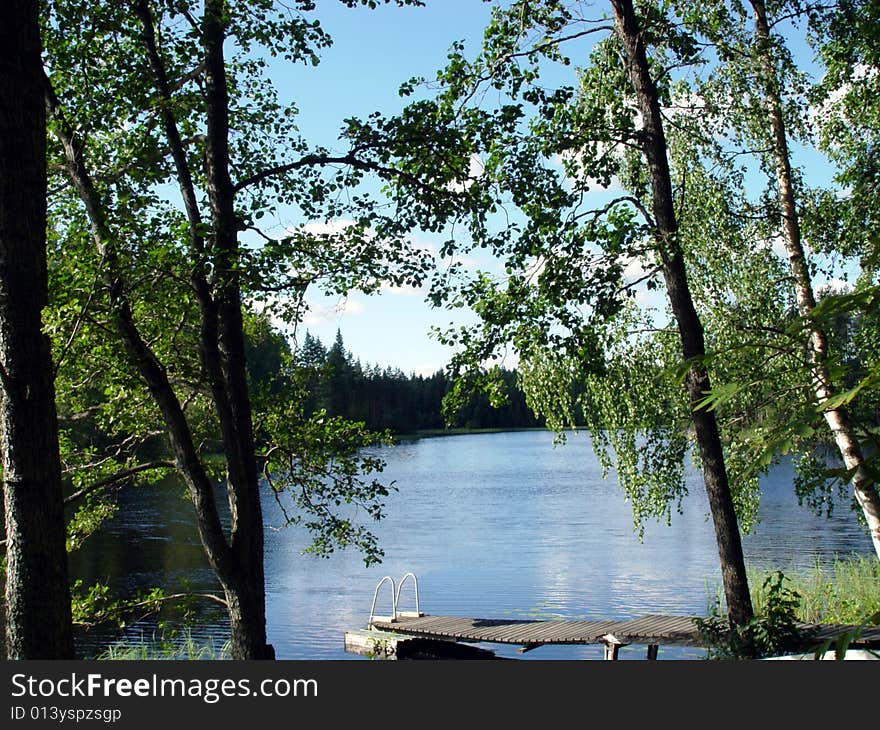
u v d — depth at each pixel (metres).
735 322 11.88
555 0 10.09
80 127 7.70
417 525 30.81
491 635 12.80
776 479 39.88
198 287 8.27
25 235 4.79
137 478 10.40
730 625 9.88
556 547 24.84
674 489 12.81
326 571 22.23
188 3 8.91
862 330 8.40
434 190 8.72
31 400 4.80
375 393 114.12
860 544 22.64
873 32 11.31
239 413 9.12
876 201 11.81
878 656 2.23
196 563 21.58
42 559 4.80
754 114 11.71
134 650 12.21
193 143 9.05
